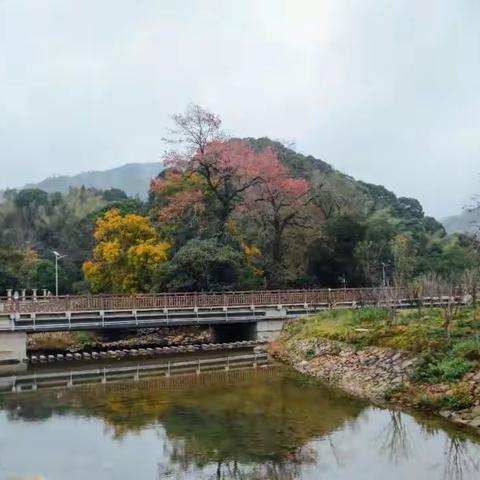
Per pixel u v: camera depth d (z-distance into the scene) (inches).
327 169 3366.1
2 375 1136.8
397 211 3715.6
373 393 813.2
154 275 1798.7
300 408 761.0
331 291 1732.3
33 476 516.7
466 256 2492.6
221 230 1980.8
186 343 1675.7
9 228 3203.7
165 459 555.2
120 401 849.5
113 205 2696.9
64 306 1385.3
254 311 1627.7
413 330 945.5
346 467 522.0
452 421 639.8
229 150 1990.7
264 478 496.1
